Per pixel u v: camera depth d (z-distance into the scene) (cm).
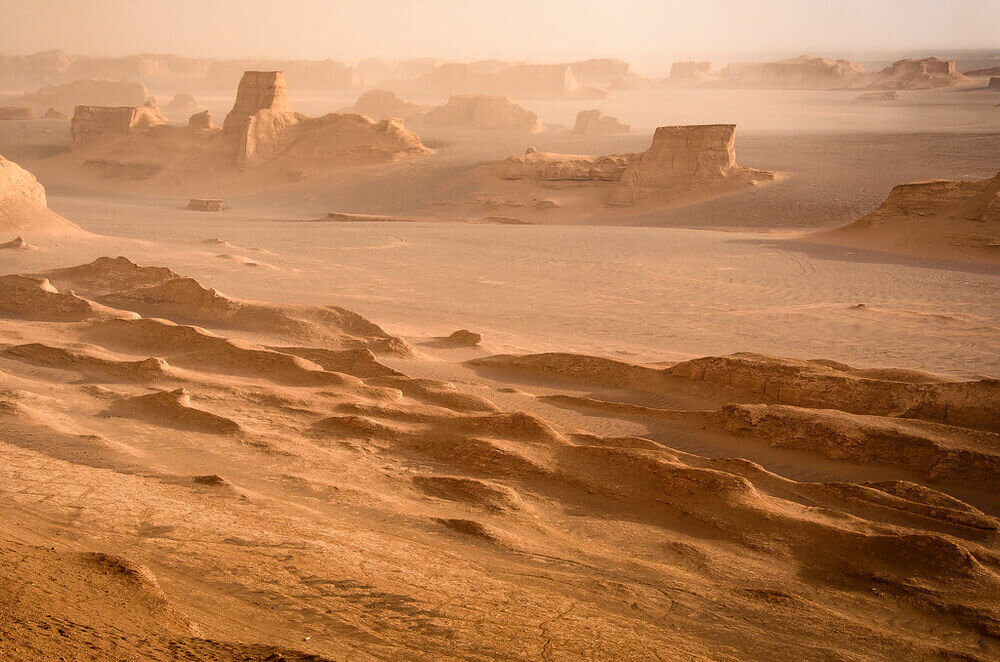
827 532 1248
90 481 1238
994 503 1509
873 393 1970
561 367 2542
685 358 3300
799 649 905
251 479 1405
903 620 1045
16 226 5706
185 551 962
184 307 3366
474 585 956
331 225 8050
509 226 8038
